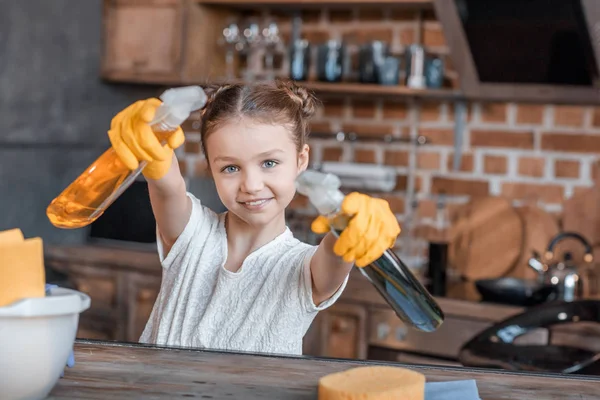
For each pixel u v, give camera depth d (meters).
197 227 1.51
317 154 3.58
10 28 3.31
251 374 1.00
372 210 0.92
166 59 3.52
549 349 2.00
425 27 3.36
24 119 3.40
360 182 3.27
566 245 3.12
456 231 3.30
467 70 3.09
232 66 3.69
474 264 3.23
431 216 3.38
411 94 3.20
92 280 3.36
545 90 3.03
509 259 3.18
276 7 3.50
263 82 1.48
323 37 3.54
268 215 1.33
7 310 0.84
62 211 1.03
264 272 1.43
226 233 1.52
